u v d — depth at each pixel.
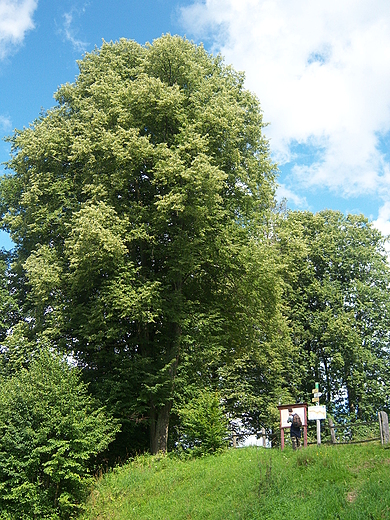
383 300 36.56
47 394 17.33
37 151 24.11
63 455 17.02
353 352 34.84
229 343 25.88
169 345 23.52
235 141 24.61
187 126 22.44
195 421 20.52
